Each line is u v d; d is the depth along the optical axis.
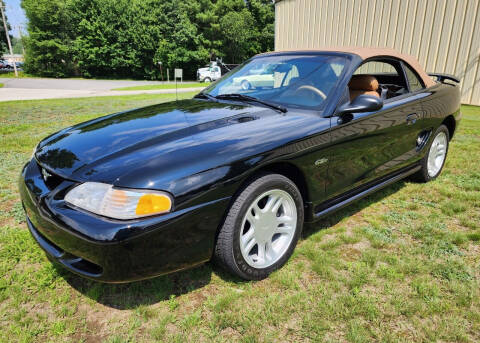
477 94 10.10
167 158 1.82
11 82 31.14
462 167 4.27
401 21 11.15
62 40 47.16
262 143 2.03
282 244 2.26
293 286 2.07
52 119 7.89
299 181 2.31
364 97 2.36
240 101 2.82
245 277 2.07
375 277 2.17
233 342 1.68
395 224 2.87
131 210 1.65
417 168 3.52
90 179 1.77
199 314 1.85
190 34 45.16
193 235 1.79
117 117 2.76
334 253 2.42
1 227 2.78
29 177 2.17
